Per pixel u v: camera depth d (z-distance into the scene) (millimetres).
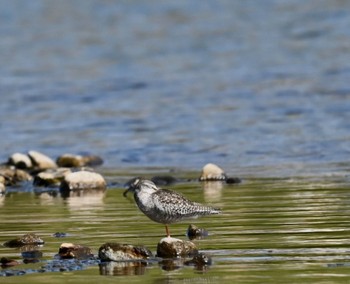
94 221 15156
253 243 13180
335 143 22625
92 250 13133
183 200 13266
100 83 33250
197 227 13977
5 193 18453
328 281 11227
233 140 23719
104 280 11586
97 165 21766
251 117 26344
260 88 30578
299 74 32531
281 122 25469
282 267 11898
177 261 12430
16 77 34969
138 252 12672
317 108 26969
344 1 45812
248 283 11266
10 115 28516
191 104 28812
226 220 14781
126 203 16828
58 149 23812
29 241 13586
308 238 13344
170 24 44719
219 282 11359
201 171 20078
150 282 11461
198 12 47062
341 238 13273
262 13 45500
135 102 29656
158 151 22984
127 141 24266
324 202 15945
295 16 43969
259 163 20938
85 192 18297
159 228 14469
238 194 17141
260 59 35906
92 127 26281
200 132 24828
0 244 13680
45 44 41844
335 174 19016
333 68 33031
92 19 47125
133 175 20172
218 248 12984
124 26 44969
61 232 14328
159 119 26828
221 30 42438
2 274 11930
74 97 30938
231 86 31234
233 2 48812
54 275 11852
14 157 21203
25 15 48969
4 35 44156
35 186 19234
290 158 21344
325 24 41688
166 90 31359
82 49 40375
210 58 36812
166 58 37500
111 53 39188
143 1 50688
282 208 15570
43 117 28031
